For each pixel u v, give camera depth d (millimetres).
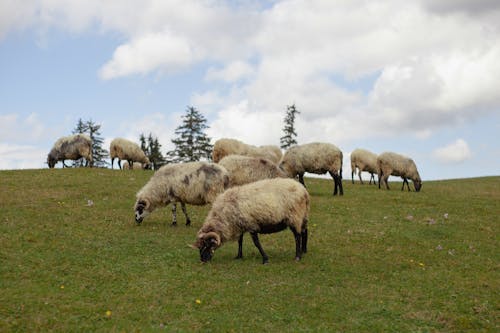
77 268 11078
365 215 18562
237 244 14117
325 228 16156
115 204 18891
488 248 14273
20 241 12773
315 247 13820
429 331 8484
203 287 10258
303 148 23047
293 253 13156
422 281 11102
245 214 11812
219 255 12852
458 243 14781
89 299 9375
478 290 10516
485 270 12055
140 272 11078
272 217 11773
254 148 25469
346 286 10664
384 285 10797
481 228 16938
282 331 8344
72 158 31469
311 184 28484
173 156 58188
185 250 13016
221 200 12273
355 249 13758
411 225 17000
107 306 9086
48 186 21797
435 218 18453
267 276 11094
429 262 12742
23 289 9539
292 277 11094
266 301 9609
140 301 9398
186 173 15367
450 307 9500
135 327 8234
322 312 9195
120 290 9930
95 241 13398
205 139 58250
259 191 11930
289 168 23266
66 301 9156
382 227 16516
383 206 20703
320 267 11914
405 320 8930
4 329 7793
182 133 58281
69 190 21141
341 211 19172
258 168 18031
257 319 8797
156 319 8625
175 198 15523
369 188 27875
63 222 15289
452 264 12555
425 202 22266
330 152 22844
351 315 9109
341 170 23469
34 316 8375
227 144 25172
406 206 20922
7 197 18578
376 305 9602
